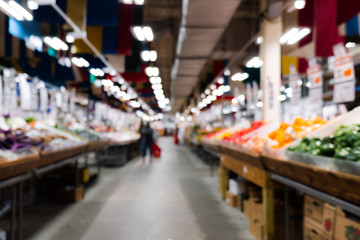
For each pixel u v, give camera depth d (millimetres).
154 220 4070
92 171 8664
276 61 5406
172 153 15070
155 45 13344
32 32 4398
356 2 3775
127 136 11500
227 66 10984
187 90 18172
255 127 4805
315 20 5035
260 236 3217
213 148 6324
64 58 6457
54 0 3701
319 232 2318
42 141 3709
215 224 3895
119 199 5281
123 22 5645
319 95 4328
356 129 2154
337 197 1907
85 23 4531
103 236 3455
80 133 6988
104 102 12617
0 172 2400
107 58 7484
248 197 4465
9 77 4973
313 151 2227
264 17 5434
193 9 5703
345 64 3678
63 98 8086
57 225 3834
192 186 6484
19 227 2943
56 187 5336
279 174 2857
